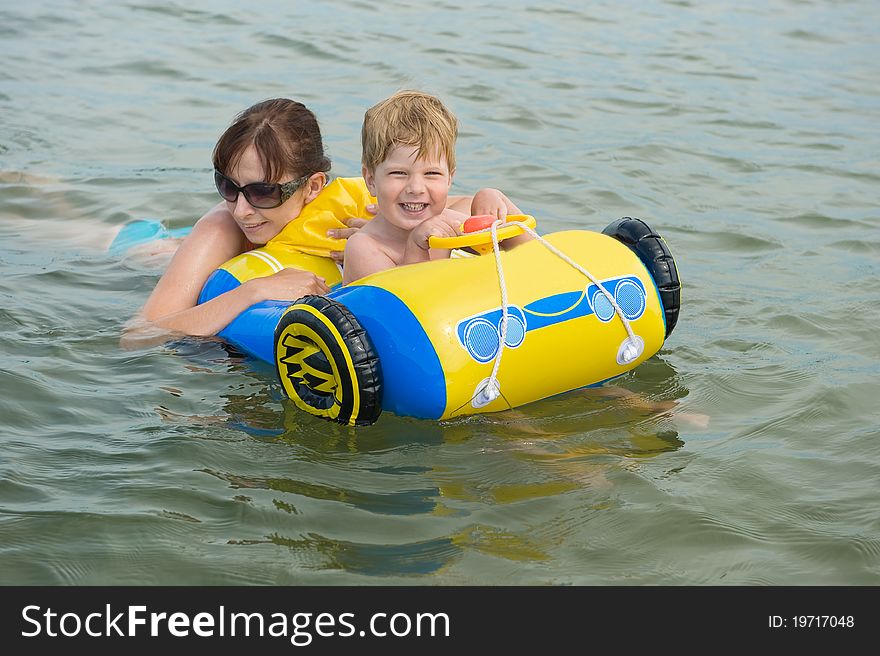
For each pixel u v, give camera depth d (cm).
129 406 1325
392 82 2894
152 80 2839
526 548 1068
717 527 1109
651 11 3953
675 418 1338
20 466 1178
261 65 3000
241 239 1609
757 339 1577
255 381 1398
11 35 3144
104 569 1023
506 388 1273
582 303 1315
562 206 2133
